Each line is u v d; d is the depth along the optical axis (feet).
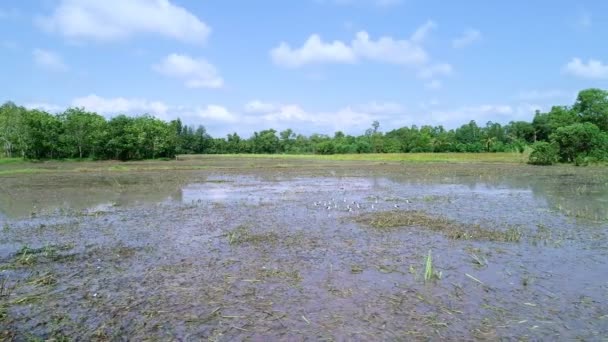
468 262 32.60
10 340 20.68
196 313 23.44
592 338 19.95
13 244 40.57
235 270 31.27
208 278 29.50
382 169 157.48
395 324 21.65
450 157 238.68
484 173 130.31
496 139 357.00
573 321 21.80
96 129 236.43
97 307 24.62
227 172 146.10
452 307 23.79
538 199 69.87
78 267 32.60
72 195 80.23
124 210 61.36
